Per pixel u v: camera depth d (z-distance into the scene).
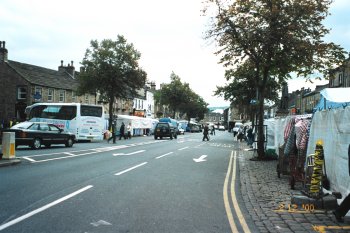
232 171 14.41
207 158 19.75
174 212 7.15
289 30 17.19
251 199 8.80
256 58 18.73
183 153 22.36
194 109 113.00
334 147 8.32
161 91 90.06
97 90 45.12
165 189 9.67
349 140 7.35
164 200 8.25
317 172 7.93
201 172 13.69
